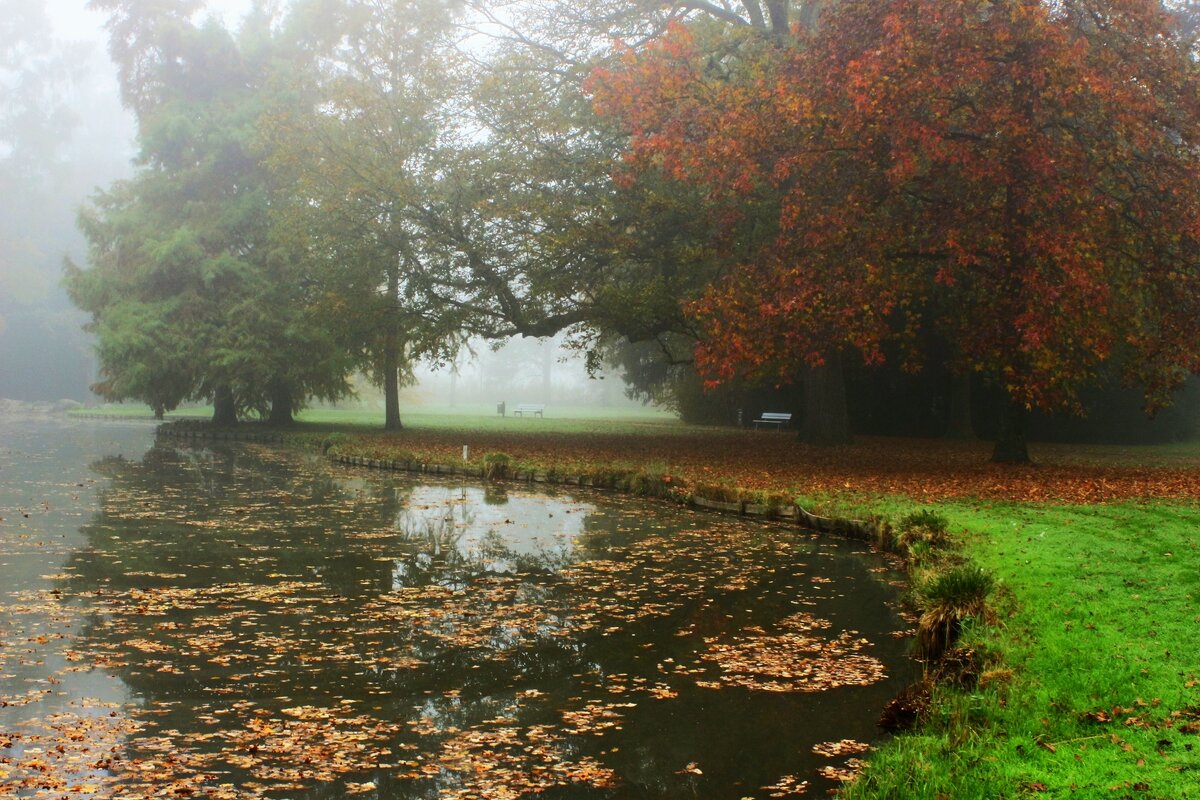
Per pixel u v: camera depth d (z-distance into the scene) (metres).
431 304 29.91
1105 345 17.98
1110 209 18.78
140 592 9.91
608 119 24.91
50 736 5.91
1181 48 19.98
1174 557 9.48
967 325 20.75
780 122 20.09
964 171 18.67
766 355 19.48
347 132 30.28
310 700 6.67
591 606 9.50
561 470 20.77
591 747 5.87
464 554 12.27
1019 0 17.42
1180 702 5.48
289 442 33.38
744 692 6.92
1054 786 4.54
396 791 5.20
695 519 15.44
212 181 38.28
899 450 27.11
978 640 7.17
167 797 5.07
